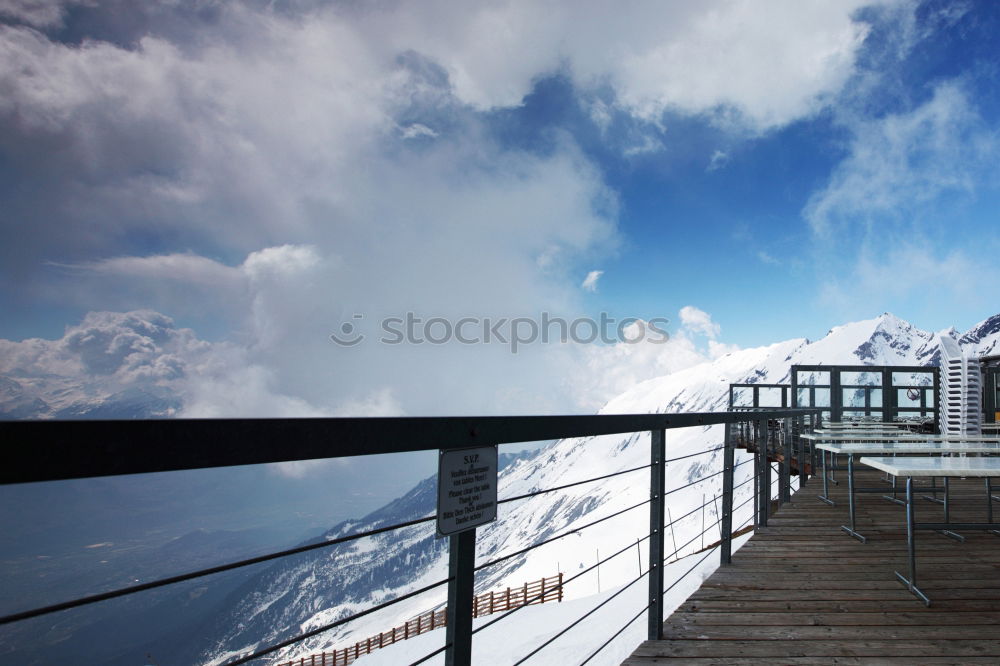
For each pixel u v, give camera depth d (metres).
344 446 0.91
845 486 6.75
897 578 3.13
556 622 11.60
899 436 5.70
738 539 9.55
